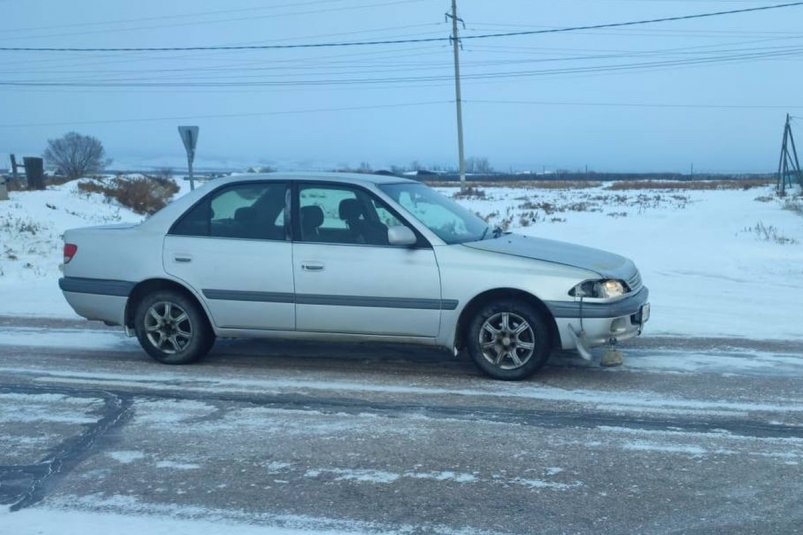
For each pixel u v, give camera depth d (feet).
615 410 19.16
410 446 16.79
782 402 19.76
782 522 13.26
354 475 15.26
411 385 21.44
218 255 22.89
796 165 125.59
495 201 122.42
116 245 23.84
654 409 19.22
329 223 22.52
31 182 78.89
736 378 21.97
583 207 103.45
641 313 22.21
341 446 16.80
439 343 21.84
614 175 337.11
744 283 40.86
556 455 16.26
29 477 15.21
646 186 185.68
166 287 23.67
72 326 29.89
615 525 13.15
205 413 19.06
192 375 22.62
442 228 22.59
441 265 21.44
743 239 58.65
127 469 15.58
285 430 17.81
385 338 22.15
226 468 15.62
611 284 21.12
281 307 22.47
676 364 23.52
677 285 40.09
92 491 14.55
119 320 23.95
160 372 22.98
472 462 15.90
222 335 23.39
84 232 24.44
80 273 24.18
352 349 25.72
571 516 13.50
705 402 19.76
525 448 16.66
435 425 18.12
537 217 85.92
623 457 16.15
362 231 22.26
